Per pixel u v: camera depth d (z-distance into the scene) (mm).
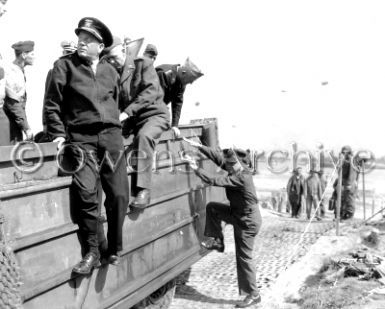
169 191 5652
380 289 7074
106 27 3930
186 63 5984
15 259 3211
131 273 4738
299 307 6773
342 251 9352
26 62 5641
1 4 4793
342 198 13953
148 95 4887
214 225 6660
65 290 3770
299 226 12352
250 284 6926
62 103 3906
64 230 3676
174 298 7250
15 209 3309
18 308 3100
